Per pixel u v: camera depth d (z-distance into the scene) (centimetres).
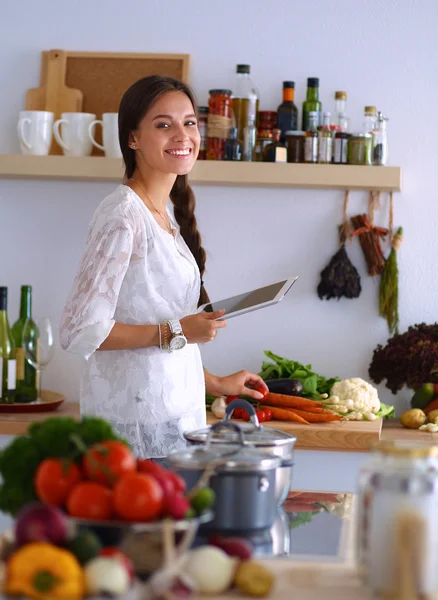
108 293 217
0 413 315
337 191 341
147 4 345
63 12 347
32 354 324
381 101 340
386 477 112
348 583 117
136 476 112
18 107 349
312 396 316
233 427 145
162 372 229
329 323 343
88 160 326
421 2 337
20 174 331
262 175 321
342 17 339
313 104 330
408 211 339
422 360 316
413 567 109
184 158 242
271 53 342
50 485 117
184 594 105
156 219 240
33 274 350
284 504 169
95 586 99
